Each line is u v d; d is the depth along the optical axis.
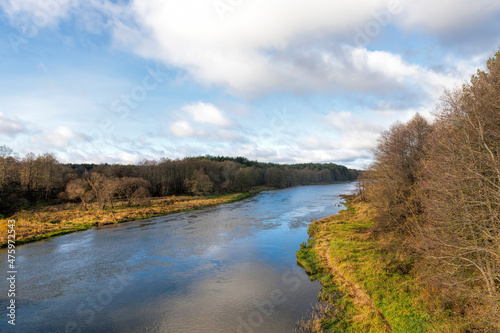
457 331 12.14
